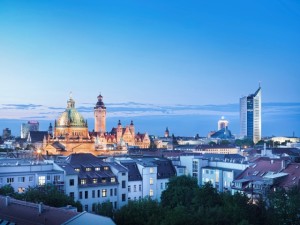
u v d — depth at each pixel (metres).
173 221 120.75
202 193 146.38
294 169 181.38
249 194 175.00
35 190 158.25
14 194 158.25
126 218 137.38
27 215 121.81
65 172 188.75
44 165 192.38
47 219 116.88
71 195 186.38
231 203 133.12
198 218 122.44
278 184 175.12
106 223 114.75
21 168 185.88
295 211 128.12
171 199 171.00
